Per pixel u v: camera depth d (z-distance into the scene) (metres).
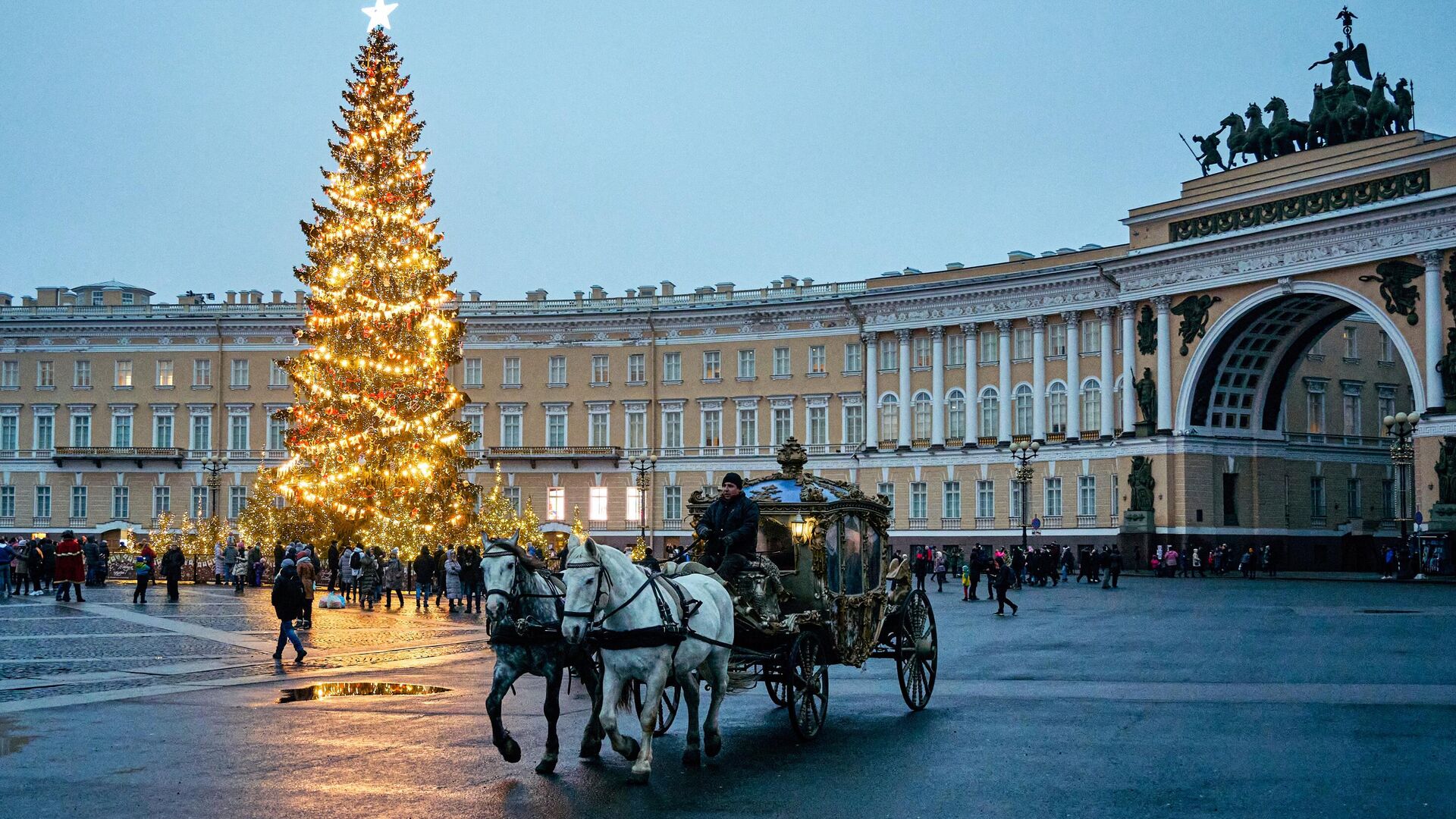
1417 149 67.31
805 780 14.79
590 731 16.28
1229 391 79.88
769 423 96.44
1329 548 84.56
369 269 60.84
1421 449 66.62
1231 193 76.44
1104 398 82.56
